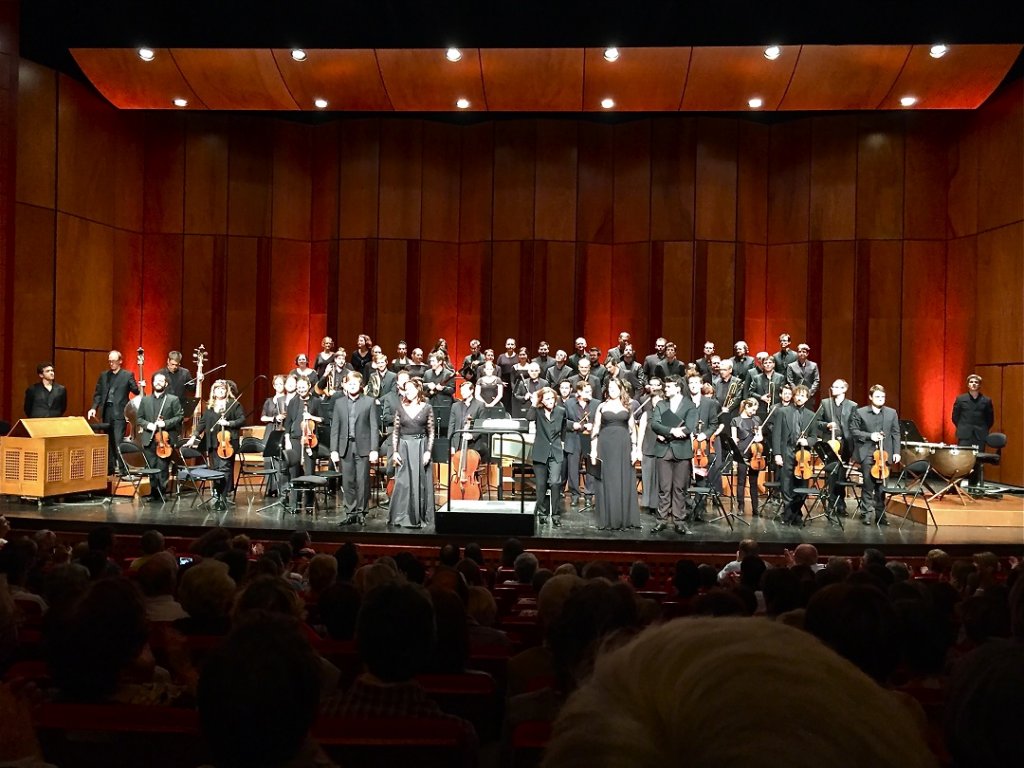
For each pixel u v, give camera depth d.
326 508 11.75
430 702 2.37
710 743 0.38
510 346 14.92
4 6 13.66
